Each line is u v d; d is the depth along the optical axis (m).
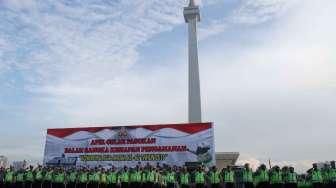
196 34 60.59
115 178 29.88
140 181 28.84
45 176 30.81
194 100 55.94
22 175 31.23
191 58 58.75
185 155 34.03
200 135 34.16
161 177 28.95
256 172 27.02
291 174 26.03
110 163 35.66
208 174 27.80
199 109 55.41
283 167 26.56
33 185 30.78
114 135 36.38
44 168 31.98
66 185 30.62
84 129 37.34
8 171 31.64
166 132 35.16
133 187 28.86
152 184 28.66
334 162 26.88
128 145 35.72
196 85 56.88
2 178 31.80
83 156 36.53
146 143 35.31
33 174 31.09
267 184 26.30
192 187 27.94
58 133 37.81
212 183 27.31
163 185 28.77
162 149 34.78
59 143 37.47
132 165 35.03
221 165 48.03
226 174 27.30
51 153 37.34
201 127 34.41
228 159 48.16
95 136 36.84
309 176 27.28
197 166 31.12
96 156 36.19
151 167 30.11
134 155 35.31
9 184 31.11
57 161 36.94
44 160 37.22
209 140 33.81
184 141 34.44
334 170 26.44
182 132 34.75
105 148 36.22
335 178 26.17
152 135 35.41
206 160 33.31
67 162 36.72
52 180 30.69
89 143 36.78
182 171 28.67
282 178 26.17
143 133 35.69
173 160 34.19
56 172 30.98
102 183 29.98
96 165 35.88
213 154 33.28
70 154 36.91
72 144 37.16
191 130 34.53
